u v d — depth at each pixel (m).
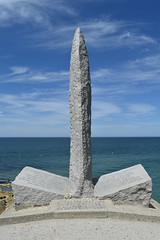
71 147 9.00
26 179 8.82
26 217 6.94
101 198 8.20
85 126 8.79
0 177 23.45
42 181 8.98
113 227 6.45
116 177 9.30
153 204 9.00
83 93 8.76
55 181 9.28
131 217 6.95
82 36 9.05
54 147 75.81
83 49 8.89
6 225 6.81
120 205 8.14
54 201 8.07
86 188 8.49
